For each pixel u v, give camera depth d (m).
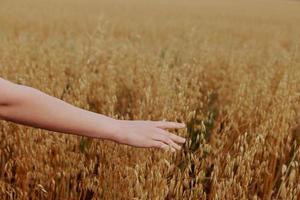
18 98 0.94
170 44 9.09
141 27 15.12
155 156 2.22
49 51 5.80
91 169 2.31
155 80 4.02
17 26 13.68
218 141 2.62
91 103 3.78
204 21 18.64
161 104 3.03
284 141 3.02
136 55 6.14
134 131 1.14
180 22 17.36
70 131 1.02
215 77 5.96
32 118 0.96
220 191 1.99
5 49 5.86
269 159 2.65
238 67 5.85
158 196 1.83
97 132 1.06
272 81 5.09
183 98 3.02
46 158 2.35
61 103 1.01
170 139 1.18
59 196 2.33
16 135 2.53
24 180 2.32
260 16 24.81
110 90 3.80
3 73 4.04
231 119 3.15
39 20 15.46
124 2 32.66
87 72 4.32
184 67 4.54
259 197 2.50
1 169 2.66
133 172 2.06
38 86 3.47
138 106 3.48
